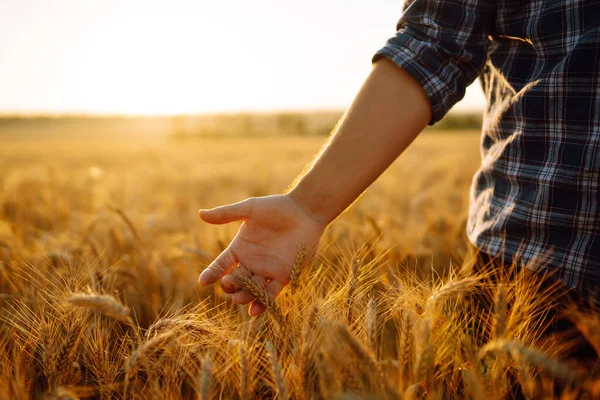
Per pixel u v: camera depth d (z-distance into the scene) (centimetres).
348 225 167
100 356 85
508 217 76
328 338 70
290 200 74
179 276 139
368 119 72
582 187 69
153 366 83
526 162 74
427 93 72
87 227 187
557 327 76
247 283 74
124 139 3306
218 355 83
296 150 1418
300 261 74
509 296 77
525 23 74
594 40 67
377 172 73
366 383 67
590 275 69
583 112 68
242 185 486
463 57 74
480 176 85
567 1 70
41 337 85
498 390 73
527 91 73
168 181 533
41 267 135
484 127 85
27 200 296
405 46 73
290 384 76
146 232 191
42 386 88
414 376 67
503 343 63
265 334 88
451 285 79
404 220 230
